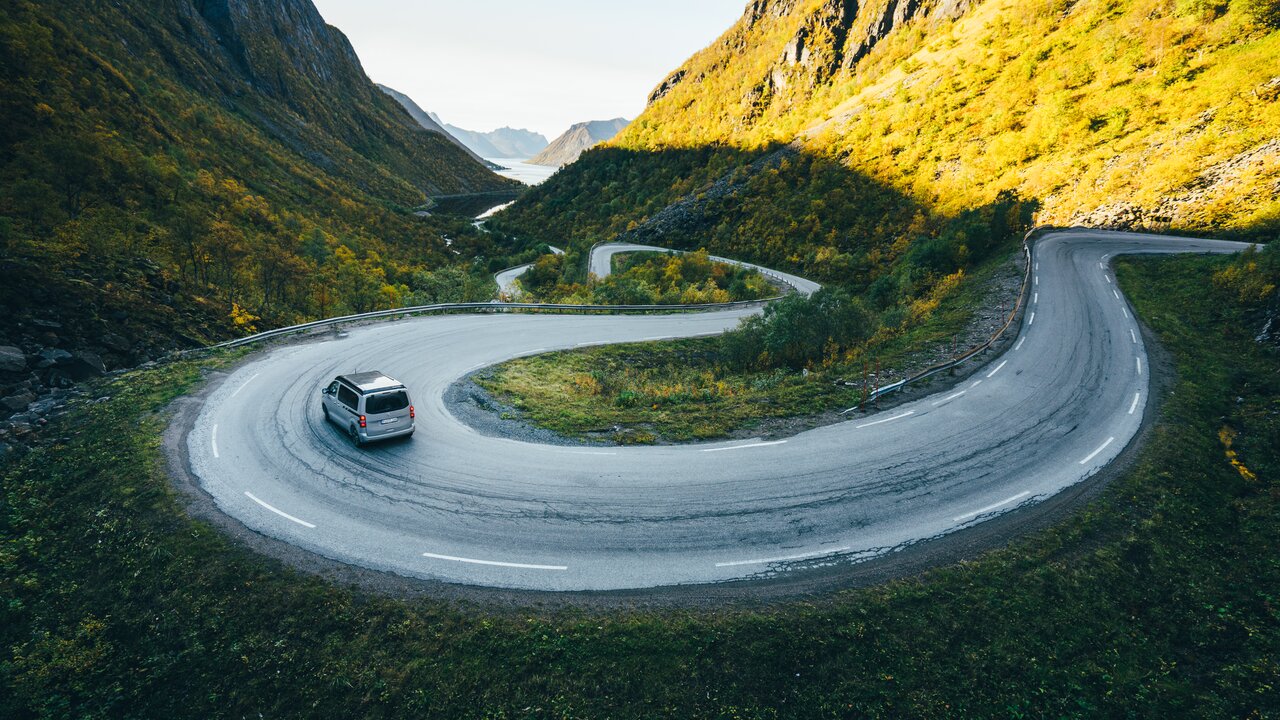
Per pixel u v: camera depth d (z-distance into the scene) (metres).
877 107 90.31
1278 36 45.72
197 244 36.91
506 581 9.88
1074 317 25.12
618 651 8.42
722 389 21.03
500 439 15.69
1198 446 14.29
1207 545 11.03
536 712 7.72
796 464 14.12
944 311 28.77
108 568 10.34
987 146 63.09
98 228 32.38
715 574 10.09
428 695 7.94
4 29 81.94
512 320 33.31
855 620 8.96
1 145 55.91
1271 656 8.69
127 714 8.20
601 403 19.61
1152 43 56.84
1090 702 8.09
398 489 12.84
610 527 11.46
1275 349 18.67
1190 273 26.72
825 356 24.64
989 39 87.81
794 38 151.62
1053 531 11.15
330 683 8.18
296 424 16.17
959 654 8.58
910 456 14.48
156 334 21.59
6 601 9.82
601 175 167.88
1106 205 41.06
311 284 45.22
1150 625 9.35
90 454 13.65
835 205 73.81
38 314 18.55
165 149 91.81
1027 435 15.51
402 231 130.62
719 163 122.88
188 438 14.80
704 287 57.94
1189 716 7.94
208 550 10.45
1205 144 39.09
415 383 20.23
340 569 10.09
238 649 8.70
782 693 7.96
